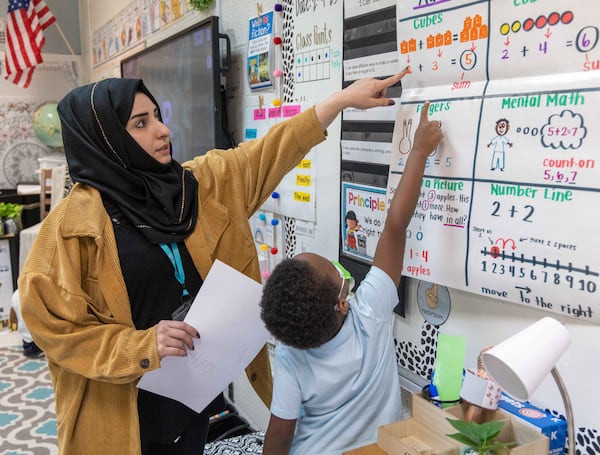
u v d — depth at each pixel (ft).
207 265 4.00
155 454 4.46
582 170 2.80
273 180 4.34
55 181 15.07
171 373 3.69
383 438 2.97
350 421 3.14
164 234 3.83
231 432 7.02
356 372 3.13
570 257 2.90
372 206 4.47
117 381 3.43
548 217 2.99
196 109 7.67
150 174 3.88
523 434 2.82
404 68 3.87
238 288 3.59
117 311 3.64
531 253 3.10
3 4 17.92
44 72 18.92
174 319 3.87
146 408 4.01
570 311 2.95
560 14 2.82
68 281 3.45
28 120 18.83
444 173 3.61
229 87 7.33
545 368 2.16
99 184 3.80
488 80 3.28
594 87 2.71
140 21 11.89
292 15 5.58
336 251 5.22
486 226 3.35
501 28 3.13
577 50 2.78
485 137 3.30
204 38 7.09
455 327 3.77
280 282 2.88
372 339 3.19
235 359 3.82
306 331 2.80
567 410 2.55
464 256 3.52
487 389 2.96
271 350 6.66
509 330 3.36
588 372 2.93
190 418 4.25
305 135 4.18
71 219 3.60
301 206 5.76
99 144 3.80
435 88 3.65
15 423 8.64
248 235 4.32
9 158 18.75
